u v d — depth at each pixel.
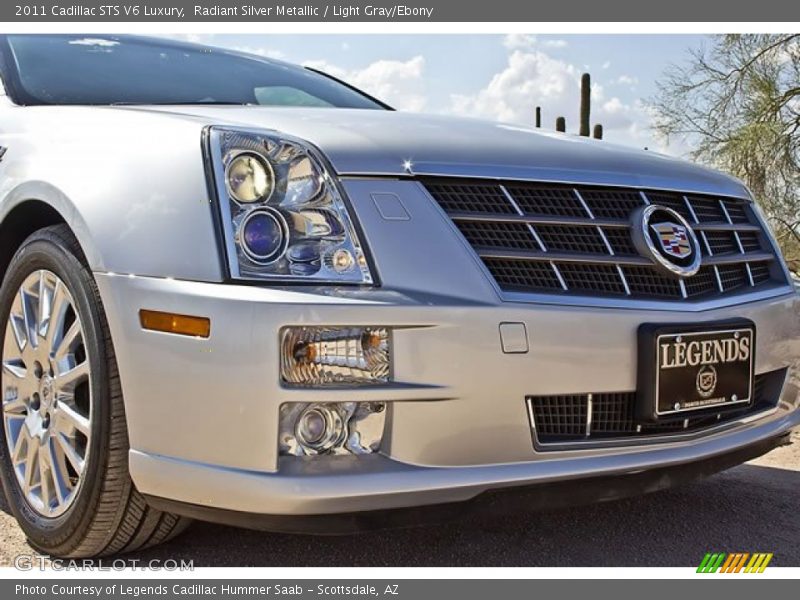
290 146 2.11
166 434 2.03
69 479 2.37
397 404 2.00
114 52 3.39
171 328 2.01
